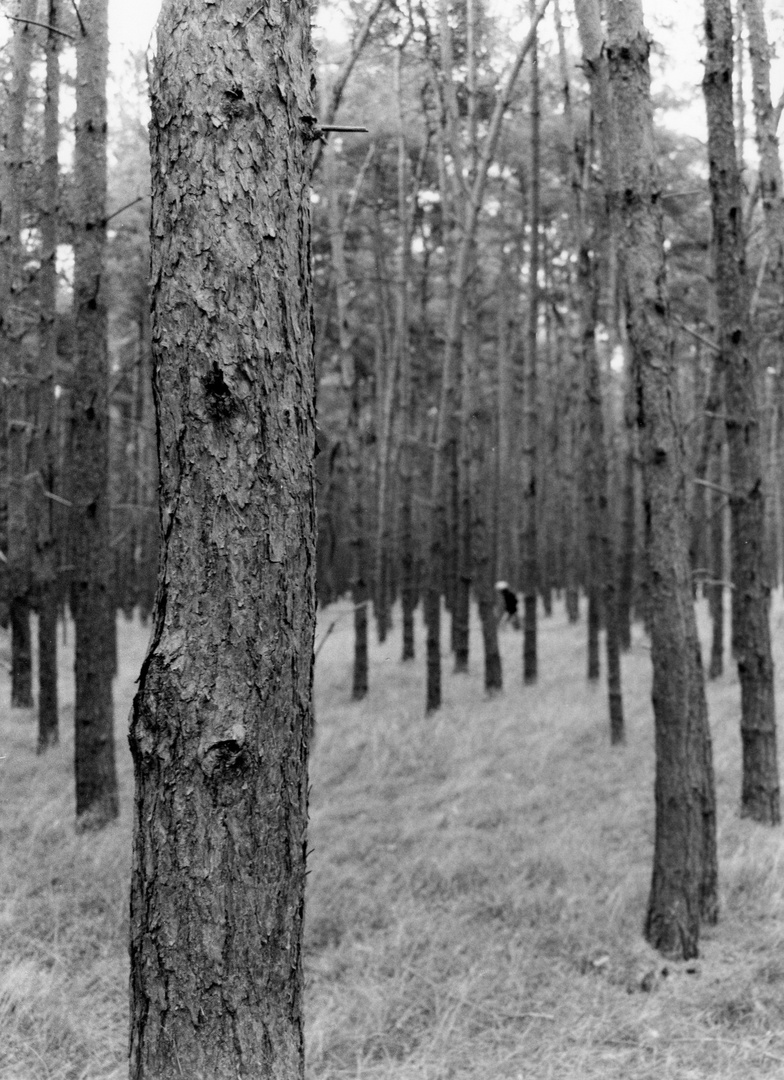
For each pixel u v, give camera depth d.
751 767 6.92
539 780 8.39
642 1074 3.87
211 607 2.10
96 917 5.21
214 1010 2.07
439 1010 4.38
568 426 22.50
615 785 8.10
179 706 2.09
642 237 4.95
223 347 2.11
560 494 21.94
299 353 2.22
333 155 11.47
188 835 2.08
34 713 11.32
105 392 6.98
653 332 4.95
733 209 6.95
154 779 2.10
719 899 5.29
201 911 2.07
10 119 5.77
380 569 17.23
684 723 4.95
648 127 4.99
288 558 2.17
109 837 6.43
